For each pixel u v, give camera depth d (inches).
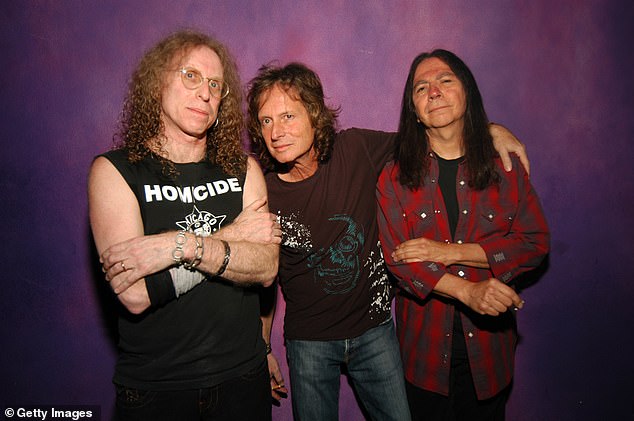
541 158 87.8
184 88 57.4
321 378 74.1
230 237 56.9
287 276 74.5
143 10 79.0
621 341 93.1
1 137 80.4
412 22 83.3
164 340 55.6
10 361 84.8
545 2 85.1
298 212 71.8
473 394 75.4
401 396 73.9
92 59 79.6
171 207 57.1
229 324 57.9
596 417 94.0
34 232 82.6
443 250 67.4
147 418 54.9
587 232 90.4
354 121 83.9
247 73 80.9
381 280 74.8
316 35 81.9
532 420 93.0
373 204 74.3
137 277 51.7
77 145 81.0
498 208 68.9
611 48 87.5
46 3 78.4
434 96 66.9
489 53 84.8
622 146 89.7
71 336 85.0
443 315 71.0
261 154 73.9
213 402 56.6
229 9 80.0
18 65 79.3
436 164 70.9
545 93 86.7
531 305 90.7
